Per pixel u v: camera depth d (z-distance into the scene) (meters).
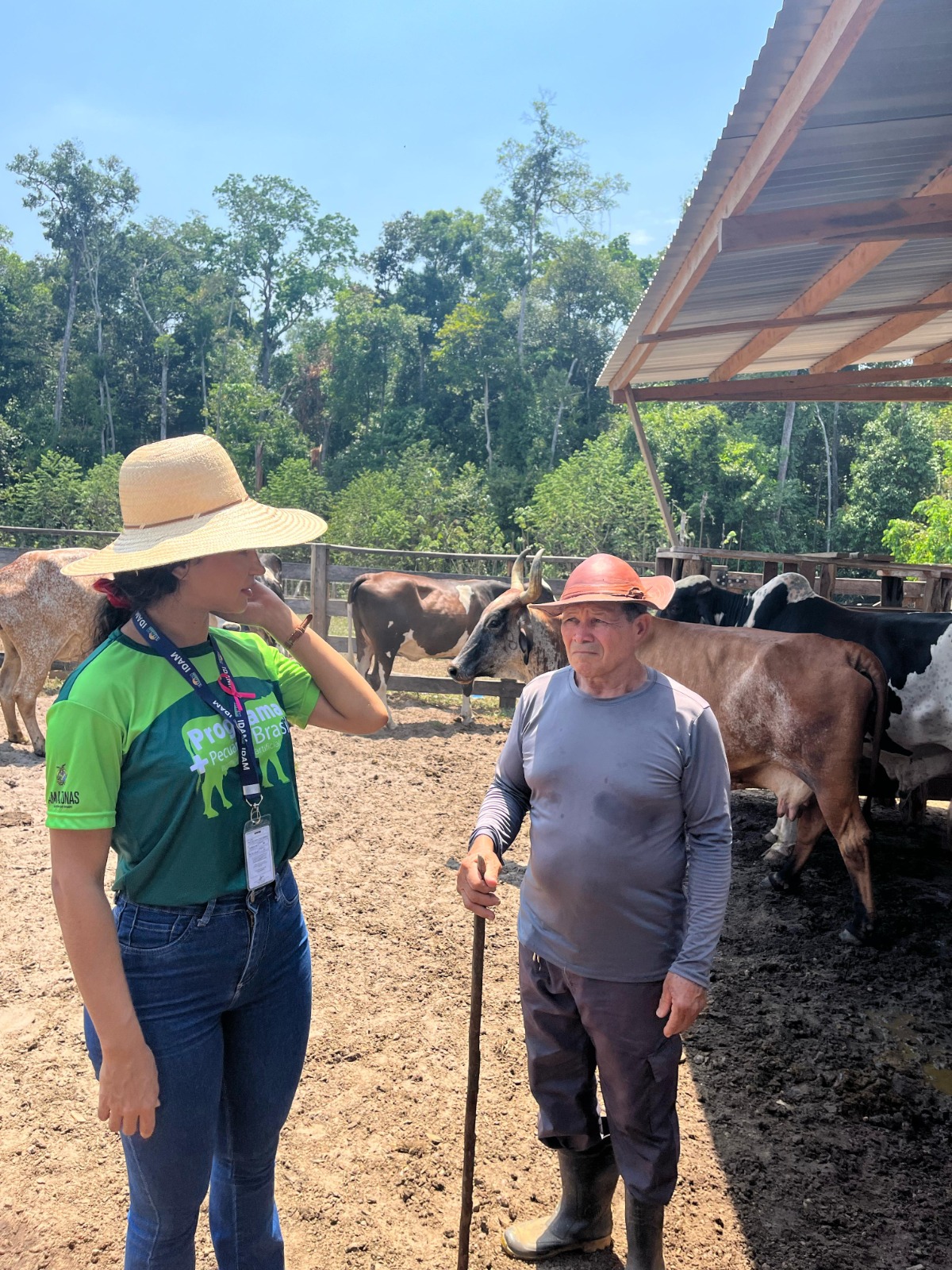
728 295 6.04
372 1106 3.23
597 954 2.19
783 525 37.25
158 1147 1.79
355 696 2.14
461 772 7.29
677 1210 2.76
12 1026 3.66
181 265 60.53
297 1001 1.99
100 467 36.59
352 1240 2.65
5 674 7.60
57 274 58.53
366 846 5.63
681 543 10.38
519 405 47.81
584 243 52.06
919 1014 3.85
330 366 54.69
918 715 5.01
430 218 58.56
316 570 9.98
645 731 2.14
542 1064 2.39
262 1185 2.09
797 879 5.04
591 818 2.15
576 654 2.16
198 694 1.79
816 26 2.78
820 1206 2.78
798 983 4.11
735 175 3.76
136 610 1.81
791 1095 3.30
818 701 4.45
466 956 4.29
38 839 5.59
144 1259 1.87
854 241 3.71
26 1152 2.98
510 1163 2.96
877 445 35.62
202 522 1.80
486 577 9.92
